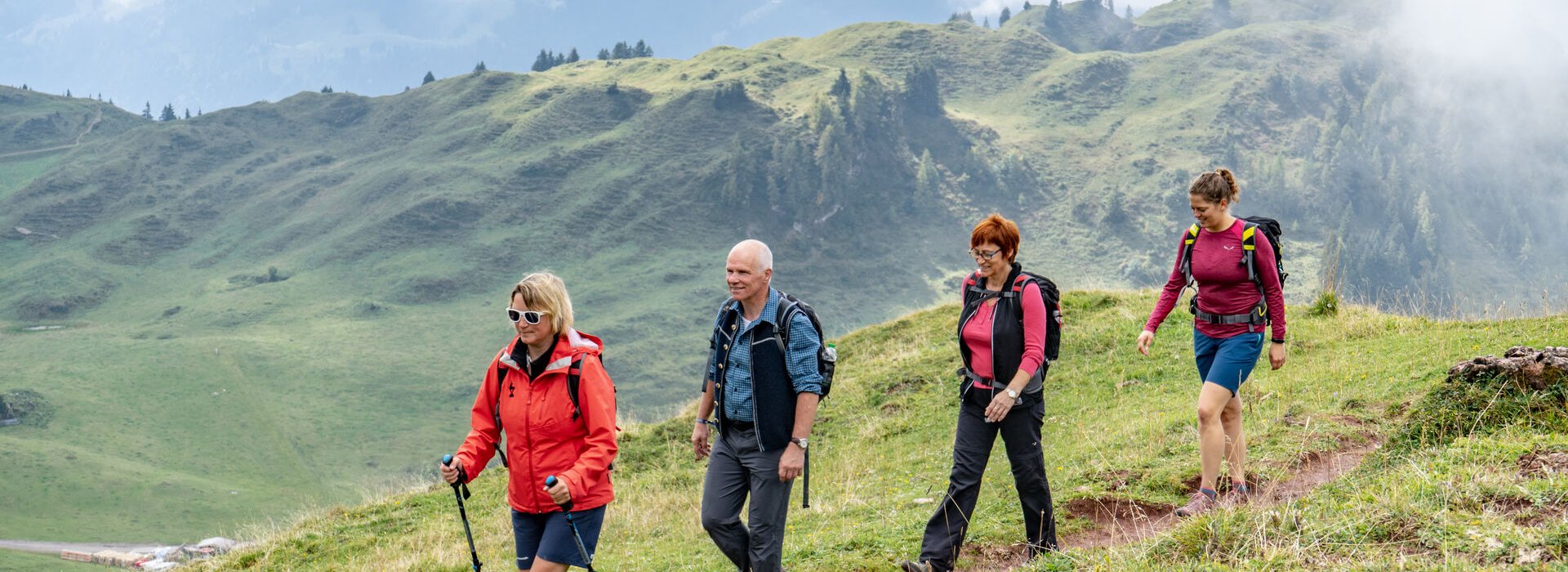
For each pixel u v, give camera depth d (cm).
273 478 13038
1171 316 1443
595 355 445
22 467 11894
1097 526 639
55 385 15625
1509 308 1207
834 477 1112
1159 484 686
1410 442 569
